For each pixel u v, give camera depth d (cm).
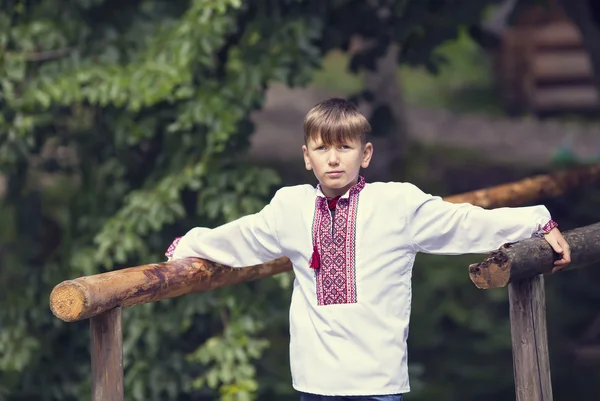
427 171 1559
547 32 1914
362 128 325
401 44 675
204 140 608
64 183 984
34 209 704
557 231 329
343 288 327
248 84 591
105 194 641
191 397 652
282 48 593
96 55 615
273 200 349
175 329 619
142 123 608
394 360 328
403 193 328
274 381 723
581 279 1098
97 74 600
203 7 578
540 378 345
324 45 655
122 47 618
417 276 1141
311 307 333
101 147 655
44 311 652
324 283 330
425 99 2156
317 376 330
